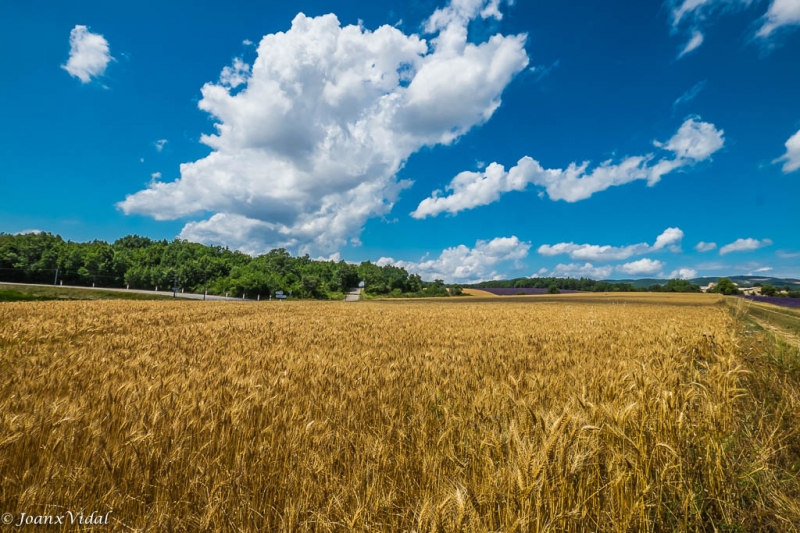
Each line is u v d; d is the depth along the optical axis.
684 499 2.71
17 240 94.38
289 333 12.77
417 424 3.75
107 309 25.61
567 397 4.43
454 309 34.94
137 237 148.00
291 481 2.76
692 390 3.68
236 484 2.69
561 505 2.40
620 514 2.52
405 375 5.95
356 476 2.77
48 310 22.72
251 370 6.30
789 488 3.03
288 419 3.79
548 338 11.22
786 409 4.16
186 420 3.63
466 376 5.84
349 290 134.25
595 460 2.70
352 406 4.38
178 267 105.25
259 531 2.50
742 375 5.60
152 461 2.95
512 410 3.88
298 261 146.00
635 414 3.26
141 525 2.52
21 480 2.77
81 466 2.84
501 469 2.49
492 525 2.30
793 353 7.00
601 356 7.82
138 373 5.94
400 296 114.19
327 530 2.33
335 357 7.81
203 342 10.15
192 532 2.49
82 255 98.12
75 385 5.20
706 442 3.19
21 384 5.23
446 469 2.93
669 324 15.48
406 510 2.53
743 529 2.68
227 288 94.75
